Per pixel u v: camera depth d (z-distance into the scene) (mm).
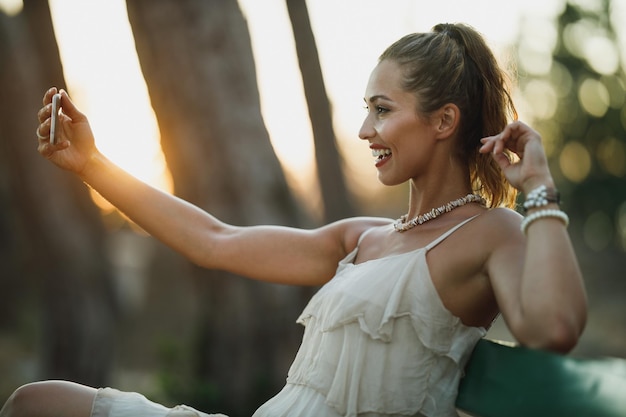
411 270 2383
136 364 13508
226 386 8117
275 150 8320
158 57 8094
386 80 2531
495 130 2602
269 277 2854
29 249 11000
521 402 2182
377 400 2328
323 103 11211
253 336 8125
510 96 2668
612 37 18953
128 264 19484
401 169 2531
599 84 19109
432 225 2527
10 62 10383
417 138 2512
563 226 2164
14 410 2490
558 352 2129
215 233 2863
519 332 2131
